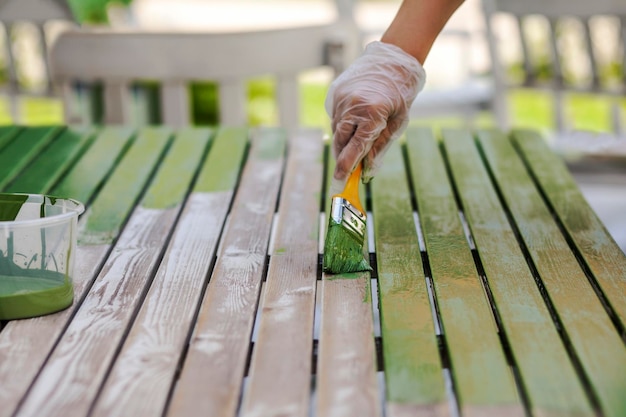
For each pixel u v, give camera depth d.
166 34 2.17
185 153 1.80
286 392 0.93
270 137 1.93
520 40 3.15
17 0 2.84
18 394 0.94
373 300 1.30
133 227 1.44
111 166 1.75
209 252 1.34
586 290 1.19
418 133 1.95
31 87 3.09
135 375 0.97
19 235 1.12
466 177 1.69
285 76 2.22
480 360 1.00
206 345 1.04
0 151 1.79
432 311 1.16
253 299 1.17
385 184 1.65
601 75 3.02
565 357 1.01
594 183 2.68
